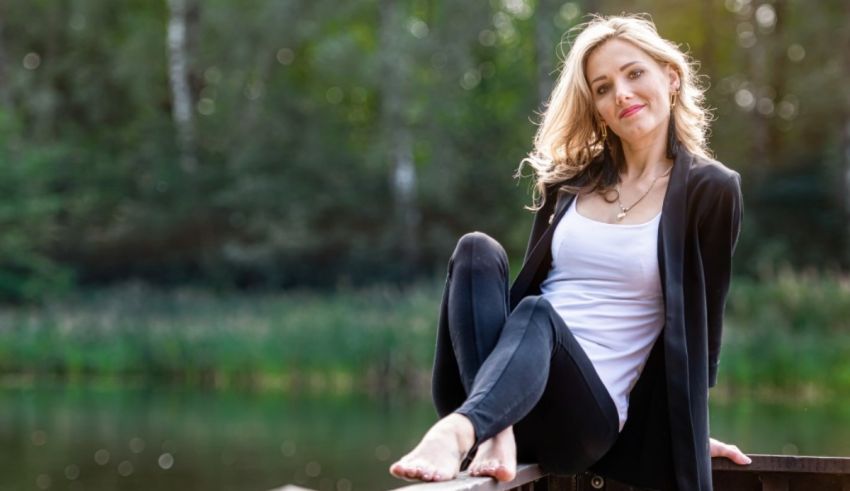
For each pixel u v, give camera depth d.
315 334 16.16
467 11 24.48
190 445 9.91
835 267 20.06
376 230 25.30
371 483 7.98
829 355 13.11
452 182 24.52
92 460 9.12
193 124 26.28
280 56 27.08
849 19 20.94
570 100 2.73
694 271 2.56
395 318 16.34
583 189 2.72
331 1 25.84
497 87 27.92
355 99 28.67
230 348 16.58
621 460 2.64
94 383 16.30
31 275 23.03
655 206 2.63
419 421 11.63
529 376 2.31
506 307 2.56
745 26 23.86
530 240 2.82
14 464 8.91
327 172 25.44
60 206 25.23
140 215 25.00
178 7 26.25
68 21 27.14
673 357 2.50
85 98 26.86
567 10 25.14
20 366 17.64
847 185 20.77
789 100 23.56
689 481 2.49
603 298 2.61
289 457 9.20
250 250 24.25
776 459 2.76
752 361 13.30
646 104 2.63
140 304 19.64
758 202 21.61
